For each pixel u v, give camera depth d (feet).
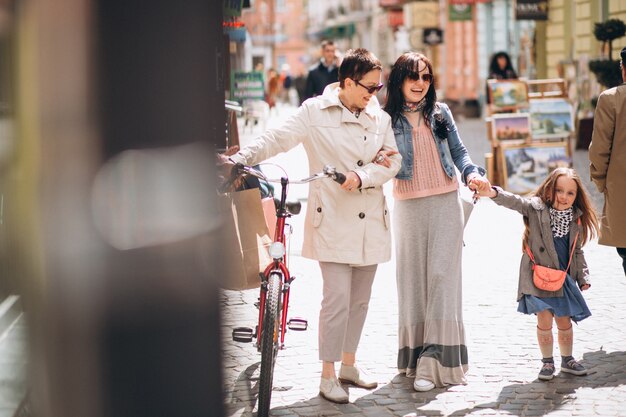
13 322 14.12
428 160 21.89
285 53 336.29
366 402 20.67
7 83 13.55
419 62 21.68
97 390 14.39
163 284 14.71
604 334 25.66
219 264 15.57
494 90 59.47
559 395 20.90
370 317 27.94
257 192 19.97
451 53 136.67
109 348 14.53
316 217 20.86
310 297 30.48
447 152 22.03
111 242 14.34
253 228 19.81
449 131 22.47
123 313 14.52
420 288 22.21
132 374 14.66
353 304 21.84
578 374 22.27
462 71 134.51
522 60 111.34
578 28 89.15
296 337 25.89
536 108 57.72
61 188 14.01
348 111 20.93
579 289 22.58
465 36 133.28
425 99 22.07
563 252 22.34
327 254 20.70
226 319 16.02
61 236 14.14
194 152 14.71
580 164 63.62
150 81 14.28
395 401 20.74
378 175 20.48
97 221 14.24
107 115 14.08
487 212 48.06
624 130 25.17
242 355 21.65
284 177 20.20
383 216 21.18
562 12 93.50
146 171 14.37
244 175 20.86
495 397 20.84
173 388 14.96
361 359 23.90
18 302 14.11
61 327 14.28
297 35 335.26
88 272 14.29
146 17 14.11
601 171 25.59
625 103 25.11
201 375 15.15
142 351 14.73
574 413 19.65
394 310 28.73
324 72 51.78
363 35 234.17
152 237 14.64
